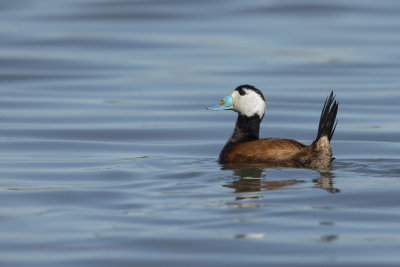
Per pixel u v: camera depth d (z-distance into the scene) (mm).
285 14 33062
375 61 24953
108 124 17781
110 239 8992
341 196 10469
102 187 11523
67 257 8469
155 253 8516
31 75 23391
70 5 34969
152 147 15445
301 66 24422
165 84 22297
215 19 32031
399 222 9398
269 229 9180
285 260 8250
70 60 25312
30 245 8875
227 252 8492
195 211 9906
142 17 32281
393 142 15633
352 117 18281
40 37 28562
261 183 11117
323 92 21109
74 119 18234
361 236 8938
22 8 34406
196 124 17859
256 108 13086
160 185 11406
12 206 10617
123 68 24375
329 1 35344
